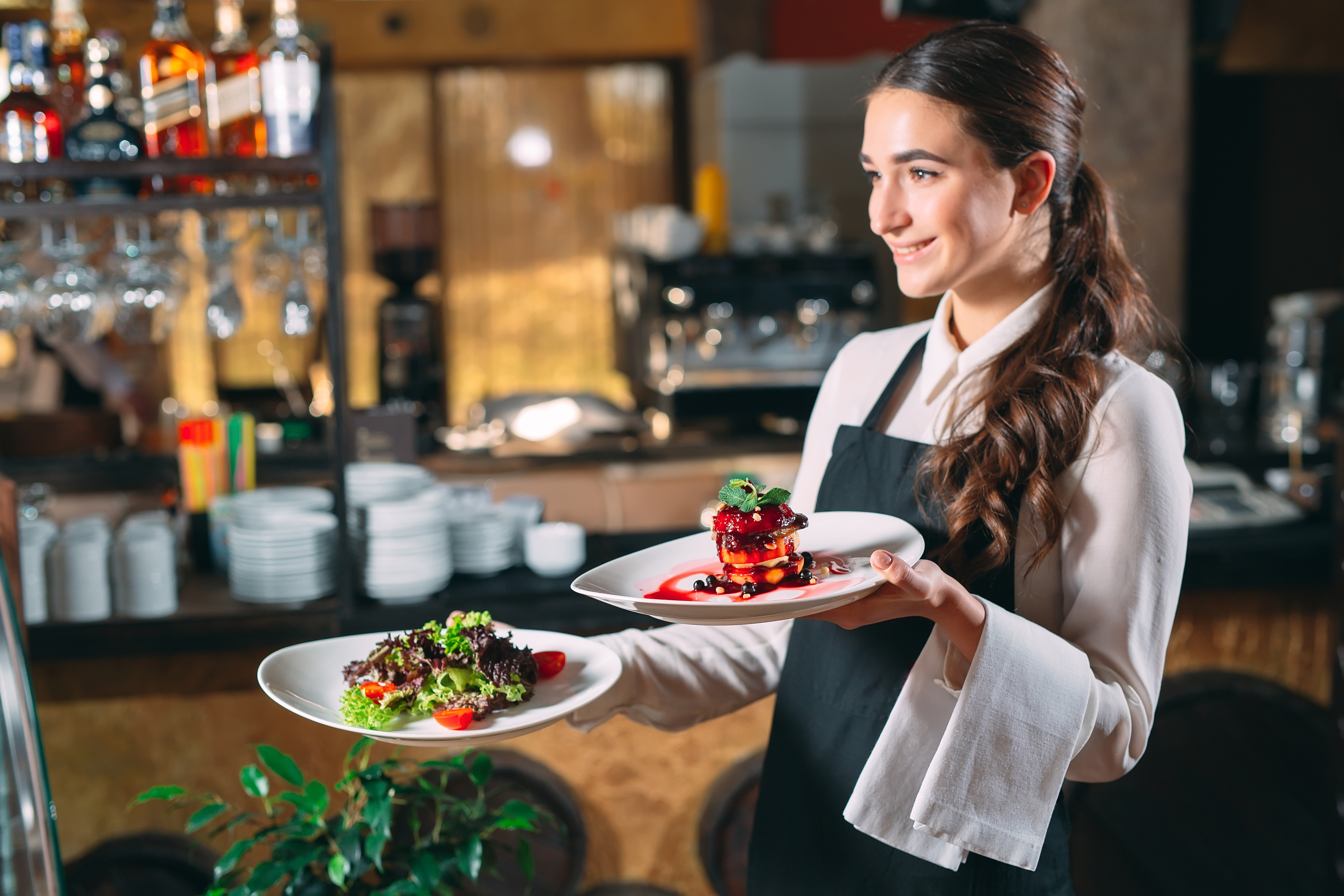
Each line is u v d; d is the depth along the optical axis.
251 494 2.22
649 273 3.91
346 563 1.93
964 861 1.13
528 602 1.99
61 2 2.00
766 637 1.35
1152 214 3.19
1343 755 2.12
